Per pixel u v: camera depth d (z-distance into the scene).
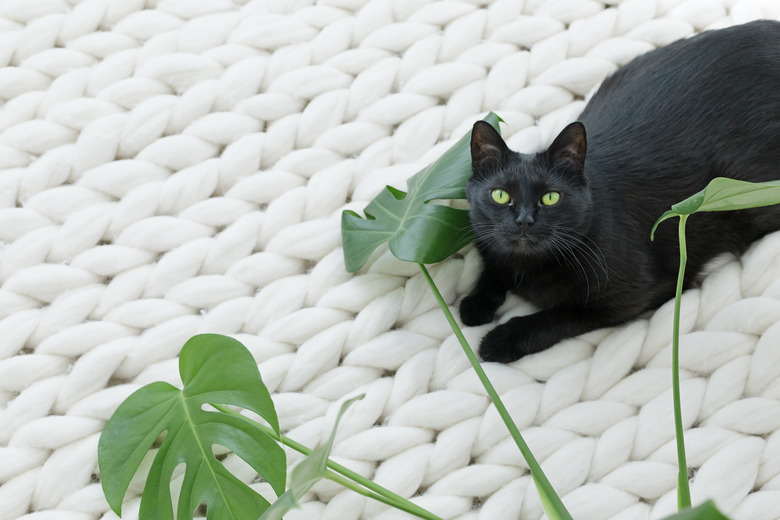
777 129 1.59
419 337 1.59
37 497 1.53
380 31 1.68
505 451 1.54
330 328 1.59
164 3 1.68
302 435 1.55
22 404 1.55
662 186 1.59
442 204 1.64
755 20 1.67
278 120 1.66
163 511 1.47
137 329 1.59
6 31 1.66
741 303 1.58
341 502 1.53
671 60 1.63
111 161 1.64
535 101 1.67
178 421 1.48
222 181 1.64
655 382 1.56
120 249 1.61
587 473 1.54
